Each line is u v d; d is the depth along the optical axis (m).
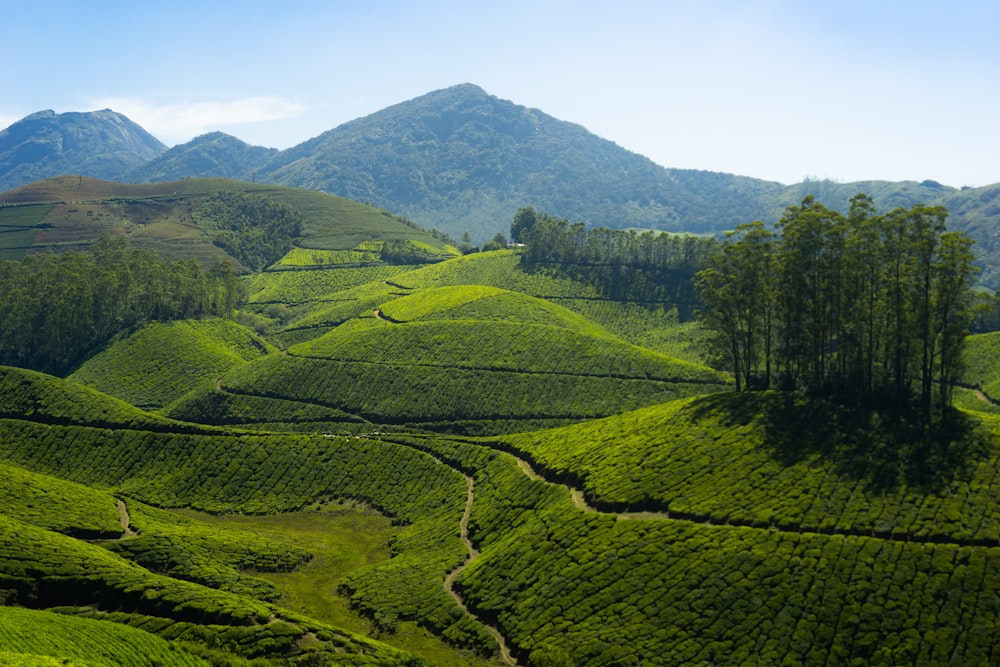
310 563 133.62
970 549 95.44
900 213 128.12
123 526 137.25
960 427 116.38
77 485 154.12
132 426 188.00
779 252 146.62
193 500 164.62
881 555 98.00
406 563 129.62
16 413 194.75
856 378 134.12
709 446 127.81
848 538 101.44
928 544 97.81
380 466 168.00
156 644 92.56
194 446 179.38
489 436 196.38
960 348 126.56
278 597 117.69
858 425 121.94
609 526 117.50
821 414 127.00
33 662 76.25
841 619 92.44
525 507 135.12
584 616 103.25
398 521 151.75
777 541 103.88
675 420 140.25
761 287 146.50
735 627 95.06
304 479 168.00
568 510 126.06
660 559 107.38
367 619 113.25
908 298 125.56
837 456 116.38
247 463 173.00
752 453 122.56
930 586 92.88
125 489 168.50
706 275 158.00
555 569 113.00
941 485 105.94
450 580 121.38
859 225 133.00
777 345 156.75
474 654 102.75
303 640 98.38
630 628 98.88
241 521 155.25
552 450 151.25
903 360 128.75
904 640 88.62
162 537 131.38
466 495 150.75
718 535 107.88
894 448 115.00
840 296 134.50
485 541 131.62
